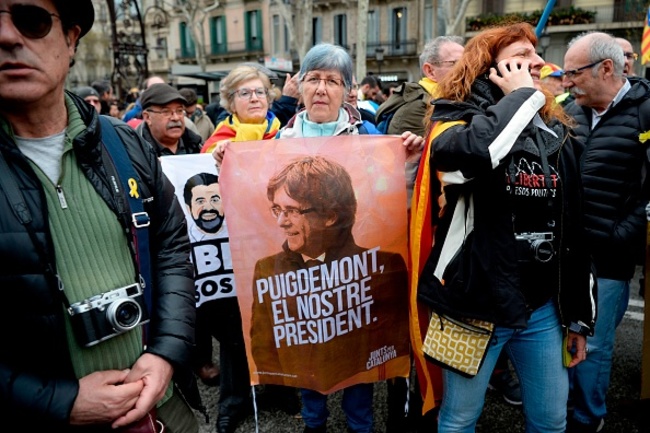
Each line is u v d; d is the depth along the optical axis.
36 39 1.07
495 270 1.54
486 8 20.89
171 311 1.36
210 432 2.49
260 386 2.78
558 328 1.68
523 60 1.60
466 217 1.62
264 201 1.88
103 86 7.31
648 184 2.22
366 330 1.95
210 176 2.42
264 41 29.50
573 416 2.35
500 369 2.66
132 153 1.37
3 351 1.08
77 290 1.16
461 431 1.74
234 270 1.90
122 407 1.15
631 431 2.36
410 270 1.91
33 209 1.10
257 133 2.68
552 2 3.12
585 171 2.27
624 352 3.17
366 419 2.10
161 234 1.45
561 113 1.71
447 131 1.57
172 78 27.42
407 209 1.96
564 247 1.66
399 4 24.41
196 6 23.81
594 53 2.20
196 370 2.97
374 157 1.89
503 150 1.46
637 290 4.32
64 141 1.18
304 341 1.93
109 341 1.22
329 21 26.72
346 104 2.25
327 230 1.88
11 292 1.06
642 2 17.50
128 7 12.09
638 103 2.21
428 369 1.85
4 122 1.10
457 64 1.73
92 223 1.20
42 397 1.07
